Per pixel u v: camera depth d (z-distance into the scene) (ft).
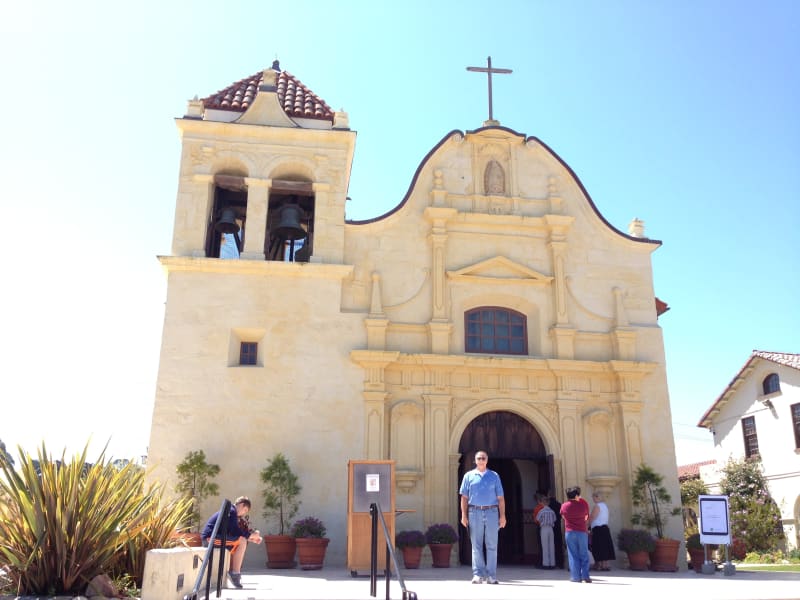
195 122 62.80
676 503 58.70
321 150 64.23
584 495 58.39
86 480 31.37
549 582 39.14
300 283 59.67
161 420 54.60
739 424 112.27
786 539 97.76
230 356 57.21
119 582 30.53
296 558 51.47
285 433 55.52
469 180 66.49
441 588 33.60
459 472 64.13
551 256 65.10
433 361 59.00
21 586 28.37
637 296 65.31
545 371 60.90
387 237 63.36
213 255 63.67
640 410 60.80
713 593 32.48
